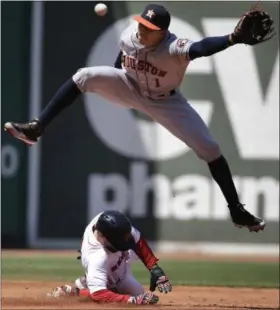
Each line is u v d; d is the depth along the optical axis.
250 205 62.03
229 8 62.62
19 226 61.25
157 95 26.48
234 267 51.38
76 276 42.03
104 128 61.47
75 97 26.83
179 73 25.89
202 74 61.94
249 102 62.19
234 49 62.16
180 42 24.98
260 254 61.44
